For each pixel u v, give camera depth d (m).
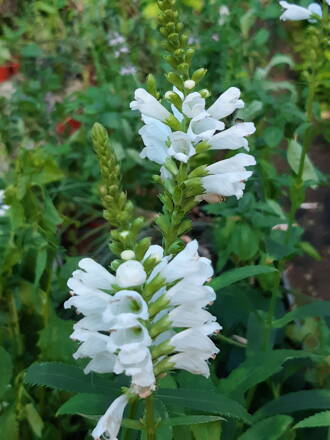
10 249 0.29
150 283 0.17
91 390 0.22
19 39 0.67
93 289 0.17
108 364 0.18
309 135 0.34
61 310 0.37
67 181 0.47
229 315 0.34
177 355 0.18
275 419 0.24
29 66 0.61
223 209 0.37
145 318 0.16
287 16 0.34
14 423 0.29
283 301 0.42
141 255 0.17
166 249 0.20
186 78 0.21
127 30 0.65
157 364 0.18
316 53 0.34
